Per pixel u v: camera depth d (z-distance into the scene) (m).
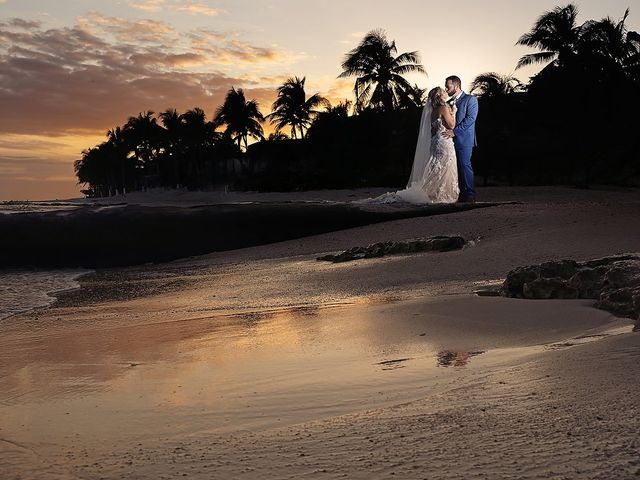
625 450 2.82
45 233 20.08
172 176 130.12
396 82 69.50
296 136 88.38
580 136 56.16
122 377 5.56
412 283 10.83
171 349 6.69
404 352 5.91
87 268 17.88
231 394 4.80
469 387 4.23
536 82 57.66
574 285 7.96
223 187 94.50
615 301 7.05
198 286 12.95
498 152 56.34
